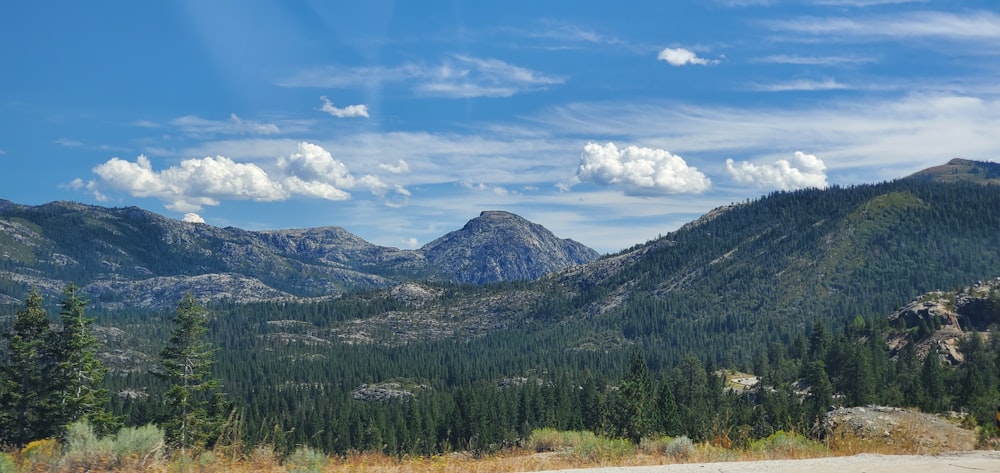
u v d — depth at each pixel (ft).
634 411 184.14
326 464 45.47
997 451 54.85
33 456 40.81
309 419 317.63
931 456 49.14
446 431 280.72
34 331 145.38
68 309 148.36
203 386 162.09
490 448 69.82
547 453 62.39
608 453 57.57
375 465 46.29
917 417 85.76
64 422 139.95
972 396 211.61
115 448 40.52
